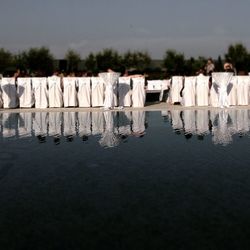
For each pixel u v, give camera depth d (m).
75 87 14.77
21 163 5.59
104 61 51.91
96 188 4.27
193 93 14.61
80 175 4.86
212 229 3.10
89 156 5.98
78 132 8.51
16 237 3.03
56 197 3.98
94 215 3.45
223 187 4.22
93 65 51.72
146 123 9.88
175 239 2.93
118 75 14.06
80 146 6.87
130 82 14.60
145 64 53.97
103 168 5.20
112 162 5.55
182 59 50.88
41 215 3.48
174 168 5.11
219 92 13.92
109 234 3.04
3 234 3.09
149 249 2.77
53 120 10.74
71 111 13.24
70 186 4.37
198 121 10.06
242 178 4.57
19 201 3.88
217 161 5.48
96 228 3.16
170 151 6.26
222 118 10.63
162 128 8.94
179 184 4.36
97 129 8.92
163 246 2.81
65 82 14.68
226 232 3.03
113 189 4.22
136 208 3.61
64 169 5.19
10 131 8.83
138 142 7.17
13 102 14.70
